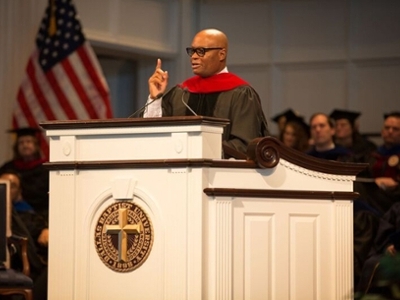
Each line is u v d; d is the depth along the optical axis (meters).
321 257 7.52
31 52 17.25
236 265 7.04
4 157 17.59
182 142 6.83
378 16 20.47
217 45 8.82
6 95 17.69
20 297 13.04
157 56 20.77
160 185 6.91
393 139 15.45
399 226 12.06
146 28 20.50
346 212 7.63
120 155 7.09
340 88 20.72
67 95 16.86
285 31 21.20
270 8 21.33
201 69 8.84
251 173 7.14
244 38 21.52
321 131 15.84
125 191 6.99
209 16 21.72
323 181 7.57
